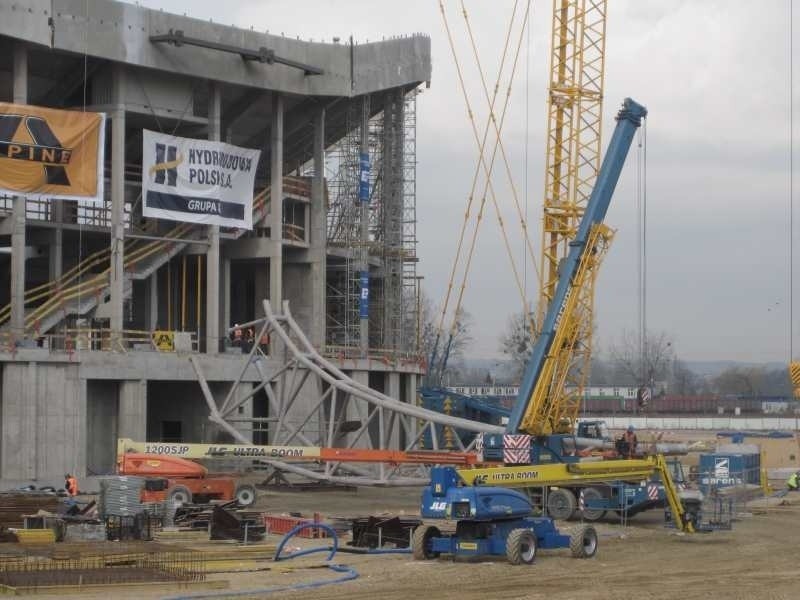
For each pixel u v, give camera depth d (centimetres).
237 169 7881
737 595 2992
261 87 7919
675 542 4244
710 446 10181
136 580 3011
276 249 8288
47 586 2903
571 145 6362
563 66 6388
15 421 6291
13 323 6812
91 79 7531
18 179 6800
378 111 9381
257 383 7638
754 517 5341
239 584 3114
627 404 19088
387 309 9412
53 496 4747
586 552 3750
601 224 5822
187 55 7488
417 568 3456
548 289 6269
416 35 8738
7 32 6644
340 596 2934
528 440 5409
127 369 6775
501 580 3238
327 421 7988
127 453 5312
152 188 7462
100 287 7369
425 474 6138
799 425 15638
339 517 4850
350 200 9369
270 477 6381
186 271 8869
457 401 8600
